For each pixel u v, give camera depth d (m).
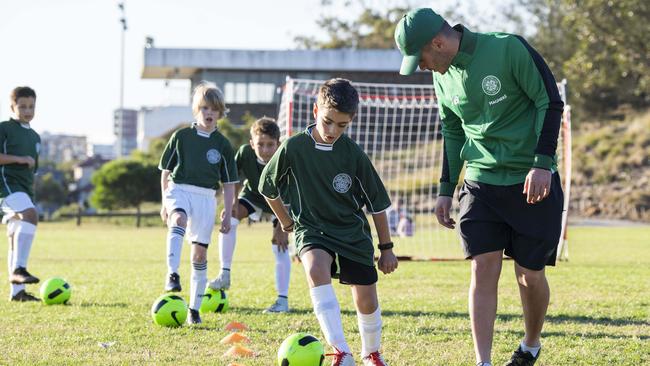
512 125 4.29
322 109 4.25
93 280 9.76
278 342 5.39
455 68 4.34
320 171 4.40
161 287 8.90
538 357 4.81
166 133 50.19
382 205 4.51
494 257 4.34
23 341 5.40
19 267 7.64
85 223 34.66
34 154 8.00
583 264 12.01
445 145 4.73
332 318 4.24
